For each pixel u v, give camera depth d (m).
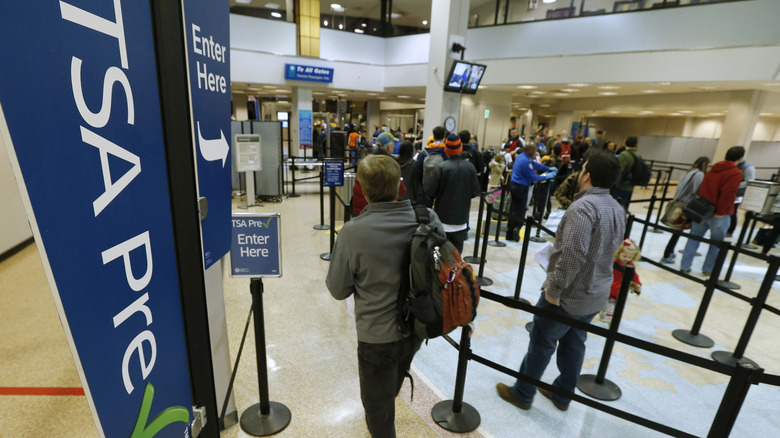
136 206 0.93
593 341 3.22
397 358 1.60
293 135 14.73
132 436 0.97
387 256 1.47
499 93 15.20
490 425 2.25
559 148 7.50
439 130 4.64
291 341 2.95
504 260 4.99
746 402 2.56
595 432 2.24
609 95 14.34
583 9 10.53
